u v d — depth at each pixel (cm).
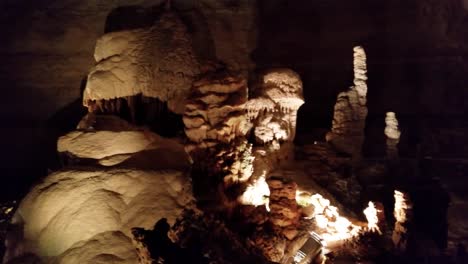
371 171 1038
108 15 1086
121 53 826
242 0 1246
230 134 680
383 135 1219
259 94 951
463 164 1091
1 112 1059
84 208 603
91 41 1095
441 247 922
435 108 1246
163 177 651
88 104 838
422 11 1273
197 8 1163
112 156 687
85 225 588
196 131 659
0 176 1037
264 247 679
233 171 680
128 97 820
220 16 1216
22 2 1088
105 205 607
